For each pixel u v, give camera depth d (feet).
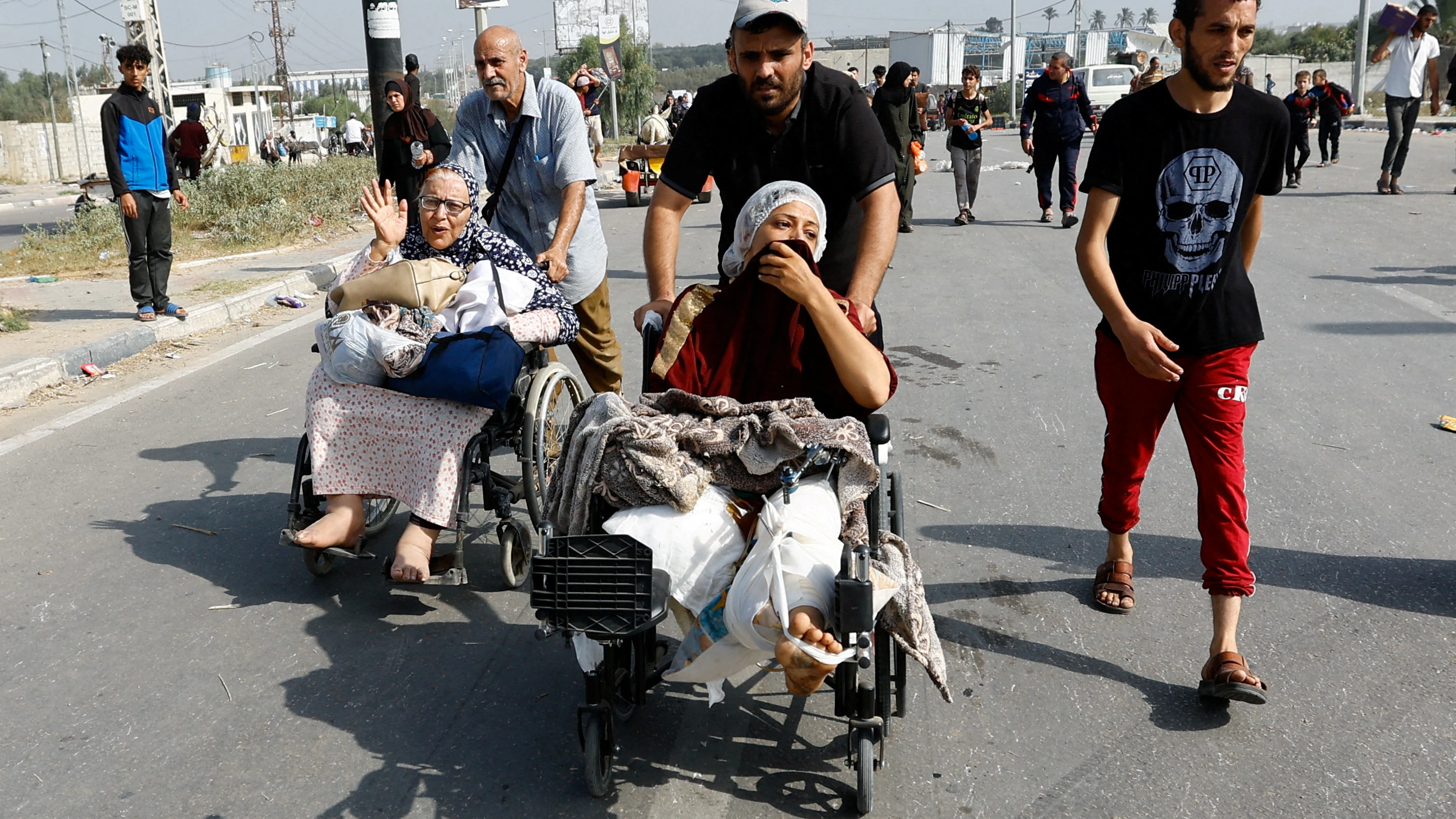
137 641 13.09
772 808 9.68
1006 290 31.60
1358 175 57.93
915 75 42.70
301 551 15.65
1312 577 13.80
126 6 64.28
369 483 13.35
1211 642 11.94
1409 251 34.96
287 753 10.76
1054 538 15.24
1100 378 12.59
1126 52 160.66
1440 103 49.03
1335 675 11.62
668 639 11.99
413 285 13.46
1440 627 12.51
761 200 10.40
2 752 10.88
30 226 68.03
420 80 40.83
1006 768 10.20
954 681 11.75
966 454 18.51
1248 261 12.29
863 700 9.32
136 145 28.30
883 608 9.28
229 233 46.42
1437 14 47.65
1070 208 43.98
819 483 9.64
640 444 9.32
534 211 17.22
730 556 9.25
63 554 15.62
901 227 43.86
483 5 42.96
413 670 12.31
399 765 10.52
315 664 12.48
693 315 10.52
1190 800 9.66
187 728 11.24
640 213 56.59
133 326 28.63
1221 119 11.00
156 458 19.66
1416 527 15.08
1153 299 11.51
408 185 31.50
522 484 14.69
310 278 36.65
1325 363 22.90
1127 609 13.14
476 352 13.23
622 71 121.29
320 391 13.34
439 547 15.64
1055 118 43.98
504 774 10.33
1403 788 9.73
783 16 10.86
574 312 15.76
